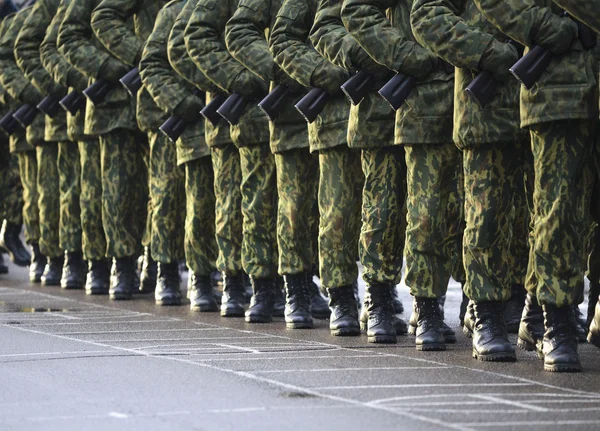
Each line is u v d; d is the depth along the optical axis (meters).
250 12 25.45
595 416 14.96
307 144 24.81
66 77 32.59
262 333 23.98
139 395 16.52
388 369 18.73
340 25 22.81
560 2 17.86
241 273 27.53
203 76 27.27
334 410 15.36
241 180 27.25
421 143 21.17
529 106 18.72
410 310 28.73
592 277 20.52
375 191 22.53
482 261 19.98
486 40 19.50
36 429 14.50
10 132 37.03
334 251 23.73
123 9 31.17
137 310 28.78
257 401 16.00
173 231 30.14
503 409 15.39
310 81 23.44
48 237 35.88
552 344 18.80
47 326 24.86
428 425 14.43
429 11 19.92
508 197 20.06
